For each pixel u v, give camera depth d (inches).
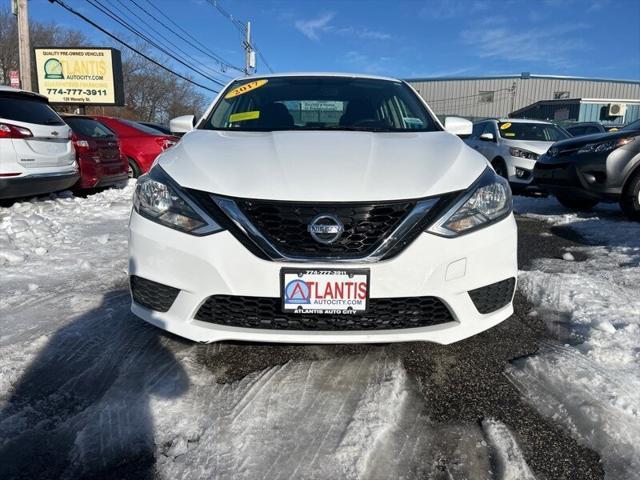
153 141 354.6
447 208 73.5
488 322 77.2
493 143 332.5
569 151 222.8
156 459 59.6
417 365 83.0
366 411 69.1
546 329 98.5
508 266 78.7
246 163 78.7
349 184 72.3
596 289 117.6
